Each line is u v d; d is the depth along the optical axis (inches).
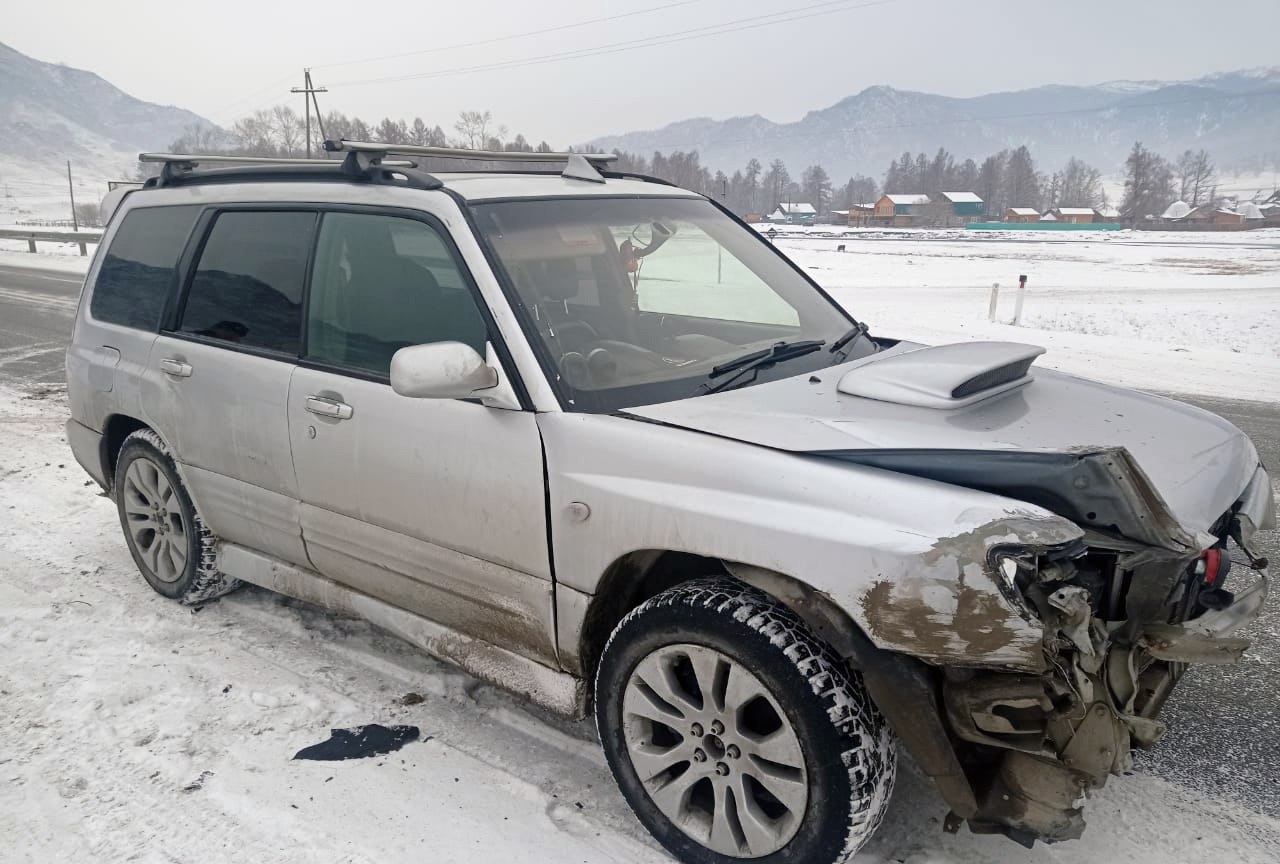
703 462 95.7
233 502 148.7
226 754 122.7
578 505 103.2
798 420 100.8
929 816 108.3
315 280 133.8
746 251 152.9
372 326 126.0
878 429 97.7
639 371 116.0
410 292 122.0
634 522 98.6
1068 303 841.5
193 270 154.2
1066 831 85.7
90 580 179.0
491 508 111.5
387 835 106.9
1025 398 114.3
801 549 87.3
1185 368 439.5
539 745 124.7
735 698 94.1
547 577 109.0
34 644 152.7
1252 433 305.9
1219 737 129.4
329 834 107.0
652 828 104.0
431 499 117.5
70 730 128.2
